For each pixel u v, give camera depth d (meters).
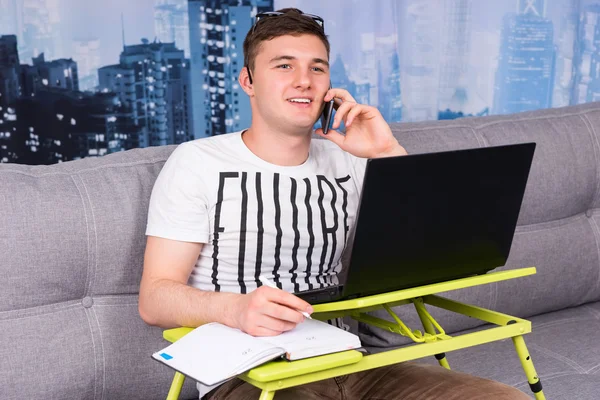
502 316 1.31
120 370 1.49
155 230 1.41
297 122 1.45
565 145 2.10
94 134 2.44
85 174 1.54
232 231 1.43
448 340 1.19
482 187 1.26
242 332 1.14
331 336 1.11
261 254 1.45
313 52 1.46
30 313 1.44
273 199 1.46
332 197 1.53
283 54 1.44
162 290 1.33
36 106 2.35
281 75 1.44
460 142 1.97
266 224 1.45
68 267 1.46
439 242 1.26
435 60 2.81
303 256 1.49
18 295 1.42
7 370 1.38
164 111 2.51
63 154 2.42
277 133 1.47
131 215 1.52
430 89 2.83
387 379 1.41
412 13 2.74
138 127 2.49
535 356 1.75
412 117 2.84
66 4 2.32
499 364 1.71
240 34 2.54
